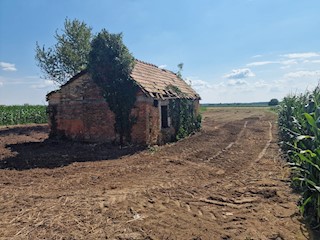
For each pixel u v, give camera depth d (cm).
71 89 1781
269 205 687
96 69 1656
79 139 1770
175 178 952
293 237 524
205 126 2977
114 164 1171
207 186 854
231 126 2962
